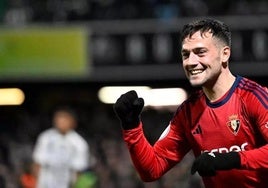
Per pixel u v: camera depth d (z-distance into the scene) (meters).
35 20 25.50
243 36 24.47
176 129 8.51
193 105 8.25
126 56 24.89
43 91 28.05
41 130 26.73
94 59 24.88
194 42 7.83
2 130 26.84
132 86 27.14
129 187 22.28
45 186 18.42
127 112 8.06
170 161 8.60
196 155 8.45
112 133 25.88
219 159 7.45
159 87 26.84
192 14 24.97
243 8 24.78
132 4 25.30
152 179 8.52
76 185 18.53
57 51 24.45
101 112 27.33
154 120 25.95
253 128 7.91
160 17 25.02
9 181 22.80
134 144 8.18
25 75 24.44
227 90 8.00
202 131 8.18
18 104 27.92
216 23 7.91
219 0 24.94
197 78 7.86
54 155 18.39
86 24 24.83
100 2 25.50
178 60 24.75
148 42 24.92
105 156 23.59
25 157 24.48
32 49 24.42
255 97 7.84
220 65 7.92
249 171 8.05
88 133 26.06
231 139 7.99
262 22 24.36
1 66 24.41
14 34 24.41
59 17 25.44
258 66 24.33
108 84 27.22
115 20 25.06
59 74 24.41
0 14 25.55
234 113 7.94
